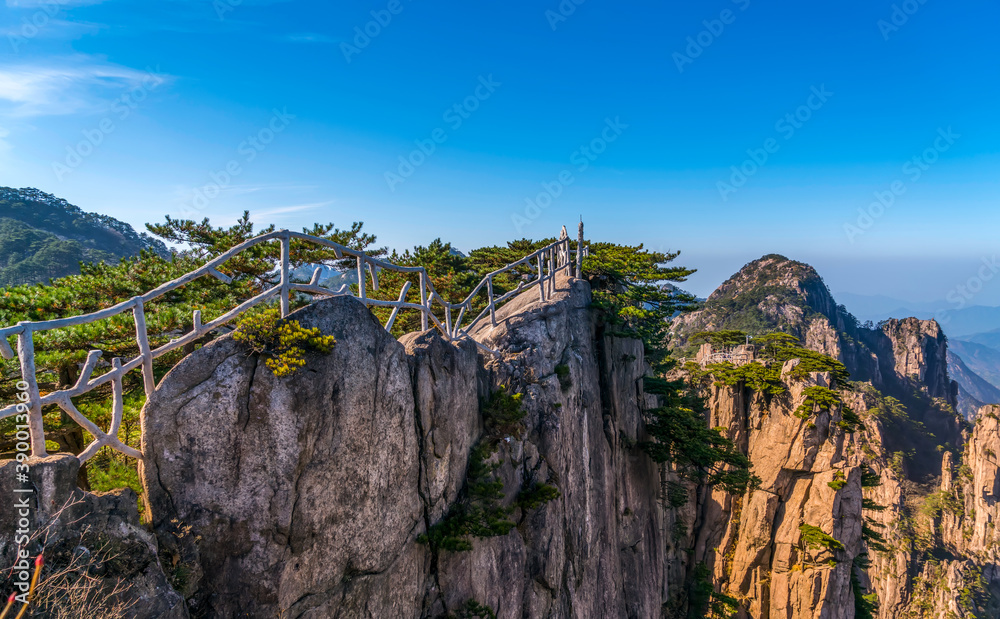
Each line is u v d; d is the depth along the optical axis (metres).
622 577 26.66
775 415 56.50
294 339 8.94
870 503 57.69
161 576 7.40
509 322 19.83
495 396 16.64
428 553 12.65
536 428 17.62
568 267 27.88
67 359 11.64
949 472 127.38
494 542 14.78
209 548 8.30
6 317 11.70
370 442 10.48
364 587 10.46
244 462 8.57
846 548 49.34
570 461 18.98
